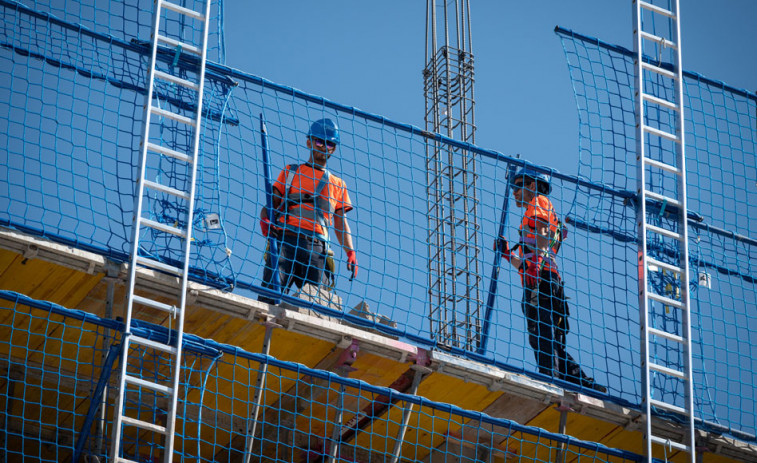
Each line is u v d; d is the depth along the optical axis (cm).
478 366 3225
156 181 3188
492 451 3522
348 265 3491
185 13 3105
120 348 2761
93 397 2842
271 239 3262
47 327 3073
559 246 3606
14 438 3297
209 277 3048
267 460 3391
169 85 3334
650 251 3559
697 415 3472
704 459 3547
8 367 3172
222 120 3316
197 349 2895
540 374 3262
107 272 2939
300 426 3422
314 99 3325
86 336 3105
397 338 3278
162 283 2970
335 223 3547
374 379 3281
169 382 2945
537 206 3544
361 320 3141
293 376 3253
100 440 2811
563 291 3547
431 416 3403
